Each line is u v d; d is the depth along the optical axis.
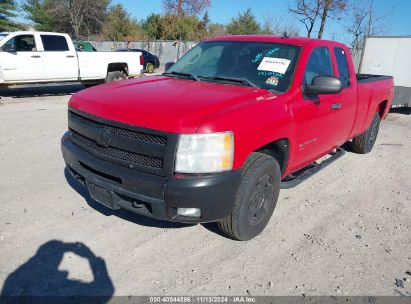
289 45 4.16
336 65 4.66
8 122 7.80
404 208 4.55
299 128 3.80
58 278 2.91
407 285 3.09
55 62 11.45
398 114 12.13
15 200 4.11
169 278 3.00
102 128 3.17
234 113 3.03
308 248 3.54
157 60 25.16
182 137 2.78
